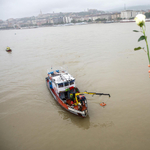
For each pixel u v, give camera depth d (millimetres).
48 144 15781
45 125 18641
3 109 22266
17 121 19625
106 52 46094
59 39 83375
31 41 86625
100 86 25797
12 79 32500
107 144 15078
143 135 15641
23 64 42375
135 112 19016
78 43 65312
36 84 29516
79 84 27281
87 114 18844
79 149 14805
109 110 19984
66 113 20656
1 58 50969
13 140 16641
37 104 23062
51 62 41688
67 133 17109
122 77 28078
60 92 21469
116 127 17125
